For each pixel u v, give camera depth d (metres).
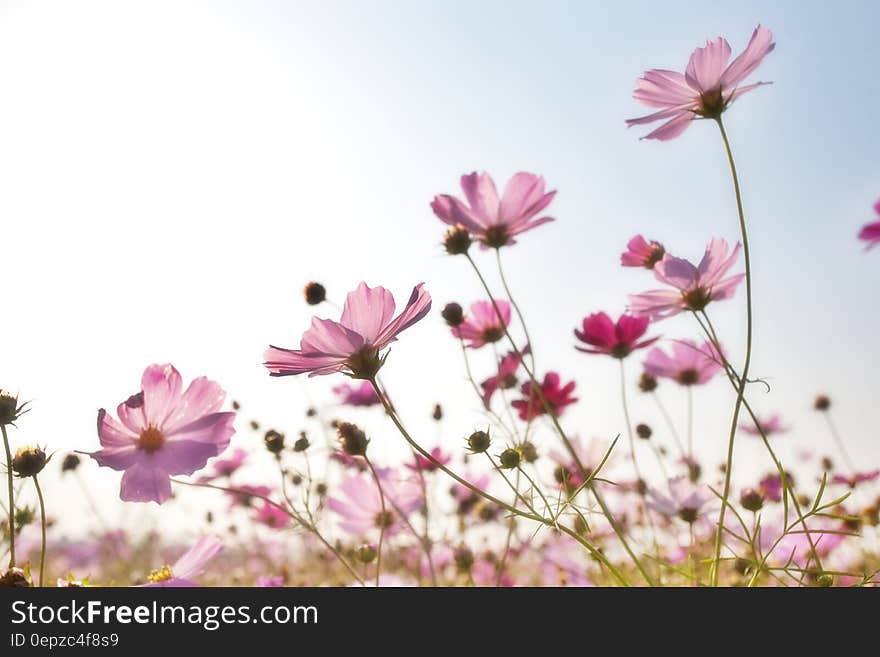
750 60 0.49
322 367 0.44
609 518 0.46
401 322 0.44
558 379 0.63
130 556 1.20
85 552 1.22
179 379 0.49
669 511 0.59
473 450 0.47
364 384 0.83
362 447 0.51
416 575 0.73
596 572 0.64
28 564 0.45
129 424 0.48
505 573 0.72
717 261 0.51
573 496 0.44
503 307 0.64
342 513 0.63
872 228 0.54
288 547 1.00
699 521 0.62
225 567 0.99
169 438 0.48
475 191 0.58
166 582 0.47
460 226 0.58
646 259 0.60
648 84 0.51
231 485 0.85
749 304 0.45
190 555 0.52
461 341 0.58
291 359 0.44
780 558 0.56
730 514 0.61
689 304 0.52
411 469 0.65
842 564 0.58
